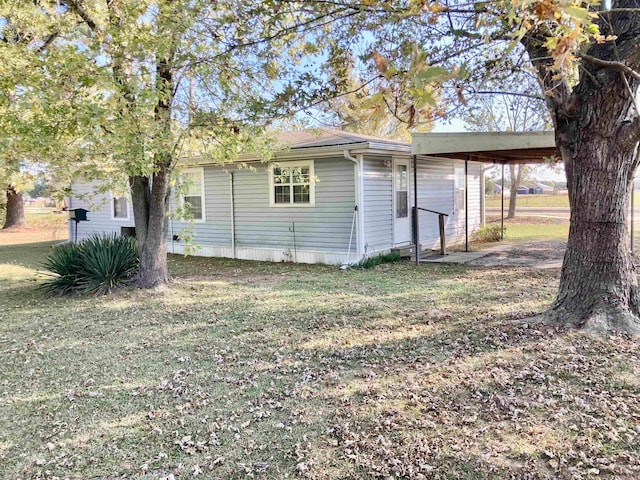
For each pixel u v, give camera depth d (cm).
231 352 426
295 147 926
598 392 310
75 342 474
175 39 479
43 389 357
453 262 905
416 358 387
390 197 998
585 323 412
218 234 1141
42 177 556
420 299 598
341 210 935
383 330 471
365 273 818
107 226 1392
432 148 834
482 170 1401
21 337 499
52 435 288
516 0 143
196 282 793
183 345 452
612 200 407
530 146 740
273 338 461
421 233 1113
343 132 1108
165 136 551
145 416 308
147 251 734
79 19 534
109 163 583
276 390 340
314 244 984
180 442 274
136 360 414
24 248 1395
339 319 519
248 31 365
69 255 728
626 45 357
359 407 306
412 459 247
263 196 1049
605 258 412
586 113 397
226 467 249
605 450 247
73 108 458
